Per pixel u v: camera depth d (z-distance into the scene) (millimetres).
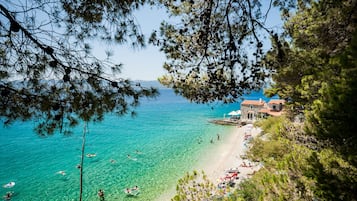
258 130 53062
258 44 5625
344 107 4227
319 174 5312
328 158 5941
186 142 48188
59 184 26812
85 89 4070
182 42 7094
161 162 35094
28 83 3830
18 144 45406
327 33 7500
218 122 72375
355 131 4344
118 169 32031
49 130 4062
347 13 6066
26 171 30938
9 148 42500
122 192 24750
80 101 3967
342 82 4473
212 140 49625
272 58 6379
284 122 12305
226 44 6270
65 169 31828
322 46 7965
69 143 46844
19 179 28078
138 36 4395
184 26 6809
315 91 7195
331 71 5324
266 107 71375
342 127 4426
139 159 36562
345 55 4520
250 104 72938
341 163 5824
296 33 8102
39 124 4035
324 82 5348
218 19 6477
